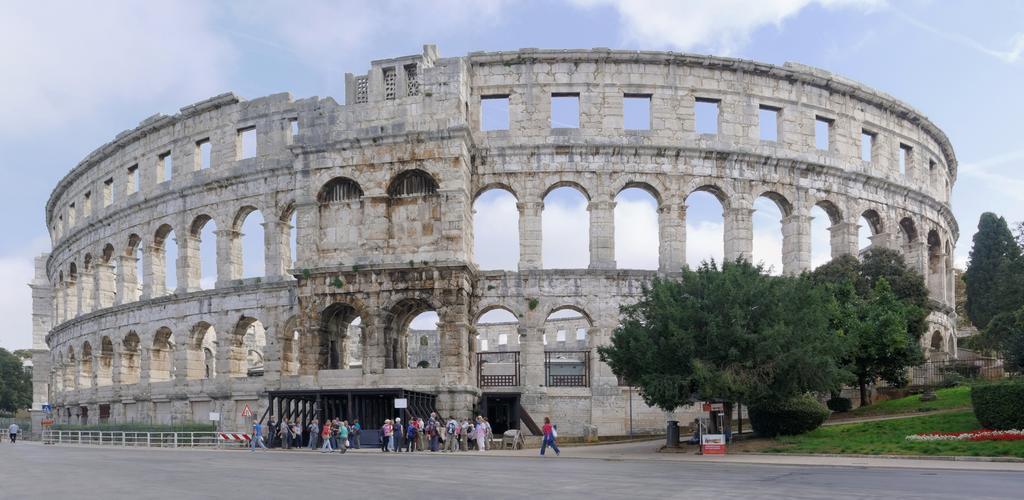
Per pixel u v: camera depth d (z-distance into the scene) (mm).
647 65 74750
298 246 71000
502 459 49656
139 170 89500
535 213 72750
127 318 88312
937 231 90375
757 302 54594
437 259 67625
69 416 98375
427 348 125250
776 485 33188
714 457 49344
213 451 61938
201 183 81312
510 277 71750
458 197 68500
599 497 29469
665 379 53500
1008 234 99250
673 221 73250
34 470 42531
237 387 76438
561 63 74250
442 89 70125
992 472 38156
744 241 74438
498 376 72750
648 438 69375
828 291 67625
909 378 73812
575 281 71750
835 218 80438
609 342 70875
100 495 30781
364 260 69188
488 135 73750
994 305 91938
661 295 56219
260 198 78312
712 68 75812
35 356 131625
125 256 90750
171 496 30219
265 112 78875
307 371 69125
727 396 52750
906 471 39062
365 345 68312
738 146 75438
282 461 48188
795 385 53500
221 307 79000
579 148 73125
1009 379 57938
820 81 78688
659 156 73938
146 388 84125
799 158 76812
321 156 71625
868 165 81625
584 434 69375
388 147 70188
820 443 52094
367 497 29562
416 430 59656
